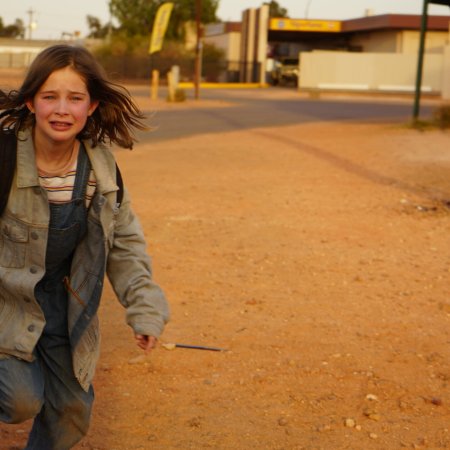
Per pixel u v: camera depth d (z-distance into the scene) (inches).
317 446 177.8
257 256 341.1
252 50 2849.4
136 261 139.4
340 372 219.3
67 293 139.9
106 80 130.8
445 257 346.9
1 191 128.0
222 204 455.2
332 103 1672.0
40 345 141.4
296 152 698.8
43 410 144.8
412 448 178.2
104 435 179.9
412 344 241.6
